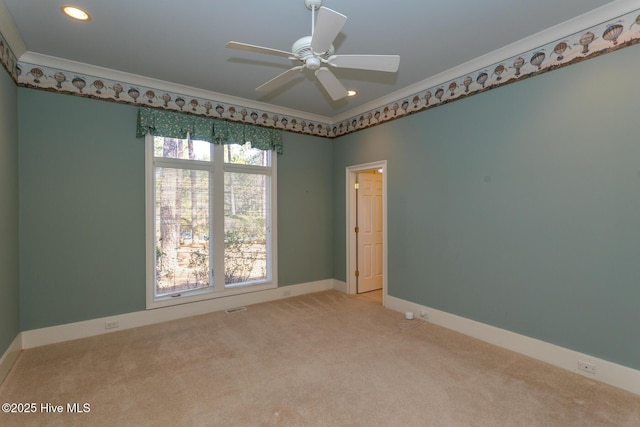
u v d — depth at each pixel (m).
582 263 2.47
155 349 2.96
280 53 2.08
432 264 3.60
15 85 2.84
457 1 2.18
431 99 3.56
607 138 2.34
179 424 1.95
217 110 4.02
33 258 3.00
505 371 2.55
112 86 3.37
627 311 2.26
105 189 3.35
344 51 2.87
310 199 4.90
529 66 2.74
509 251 2.92
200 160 3.96
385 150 4.16
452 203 3.38
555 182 2.61
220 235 4.10
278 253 4.59
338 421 1.98
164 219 3.74
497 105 2.98
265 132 4.41
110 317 3.38
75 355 2.84
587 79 2.42
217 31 2.55
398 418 2.01
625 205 2.26
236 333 3.34
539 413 2.04
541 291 2.71
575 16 2.38
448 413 2.05
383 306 4.23
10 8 2.23
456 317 3.37
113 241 3.40
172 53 2.91
